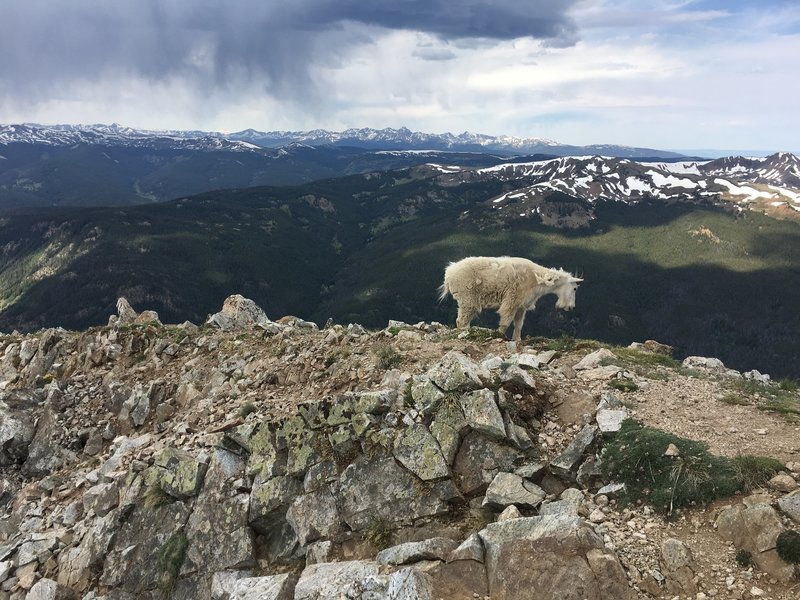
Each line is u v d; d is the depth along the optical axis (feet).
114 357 65.67
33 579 40.45
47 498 49.47
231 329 66.18
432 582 23.47
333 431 35.04
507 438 30.99
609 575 21.31
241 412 45.47
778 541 21.45
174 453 41.32
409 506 30.45
